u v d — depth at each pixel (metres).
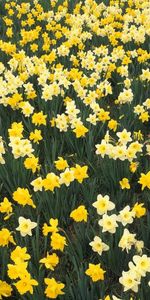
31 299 2.15
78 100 3.75
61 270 2.49
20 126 3.15
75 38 5.06
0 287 2.15
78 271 2.21
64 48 4.68
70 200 2.77
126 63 4.38
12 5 6.99
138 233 2.67
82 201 2.86
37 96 3.95
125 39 5.00
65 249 2.49
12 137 2.88
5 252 2.33
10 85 3.85
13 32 6.18
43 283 2.25
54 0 7.09
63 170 3.01
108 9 6.36
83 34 5.31
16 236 2.46
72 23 5.97
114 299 1.94
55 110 3.70
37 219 2.59
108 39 5.39
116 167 2.90
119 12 6.38
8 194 3.06
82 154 3.27
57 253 2.60
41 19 6.33
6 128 3.59
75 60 4.61
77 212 2.34
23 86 4.11
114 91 4.34
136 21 5.68
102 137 3.48
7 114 3.79
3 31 6.15
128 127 3.49
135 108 3.47
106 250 2.34
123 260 2.40
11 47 4.96
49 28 5.85
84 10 6.54
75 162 3.28
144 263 2.02
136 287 2.02
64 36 5.67
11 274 2.07
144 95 3.95
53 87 3.68
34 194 2.85
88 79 3.98
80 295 2.17
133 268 2.01
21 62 4.65
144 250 2.46
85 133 3.34
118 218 2.27
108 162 2.93
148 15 5.68
